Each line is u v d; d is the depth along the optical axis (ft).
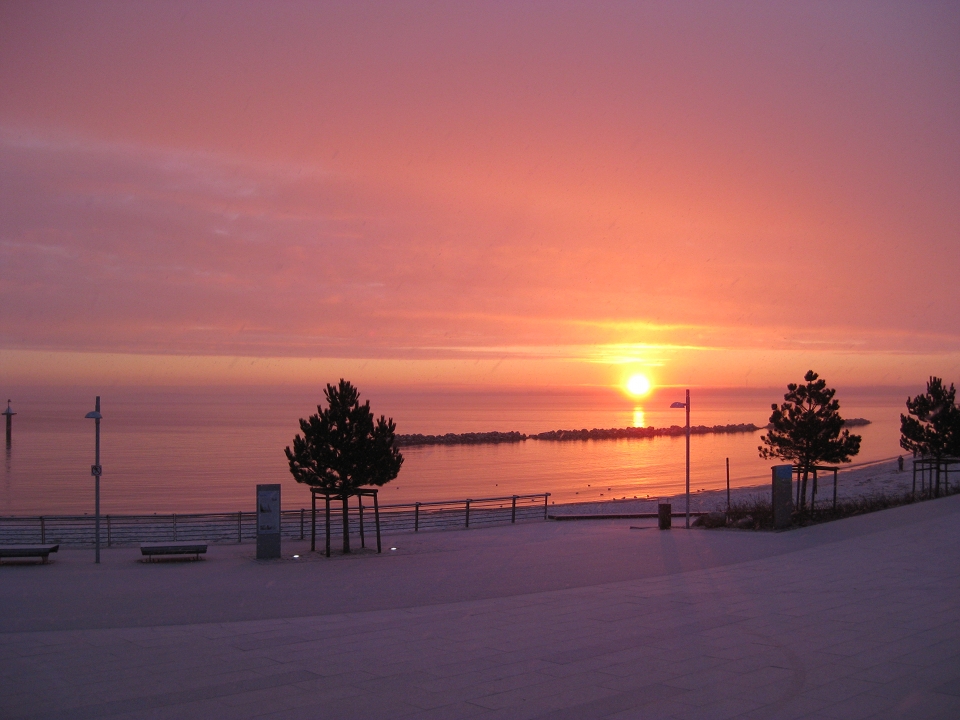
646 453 358.43
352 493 71.97
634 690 25.44
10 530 97.45
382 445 71.82
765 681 25.99
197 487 206.59
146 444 374.02
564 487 216.33
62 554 70.08
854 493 132.05
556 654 30.60
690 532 80.43
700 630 34.27
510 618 38.40
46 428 517.55
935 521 73.67
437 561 63.21
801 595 42.04
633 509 129.29
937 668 27.04
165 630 36.11
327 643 33.19
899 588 42.83
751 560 57.67
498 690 25.81
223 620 39.04
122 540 85.15
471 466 289.33
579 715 23.03
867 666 27.50
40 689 26.37
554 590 47.42
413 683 26.81
